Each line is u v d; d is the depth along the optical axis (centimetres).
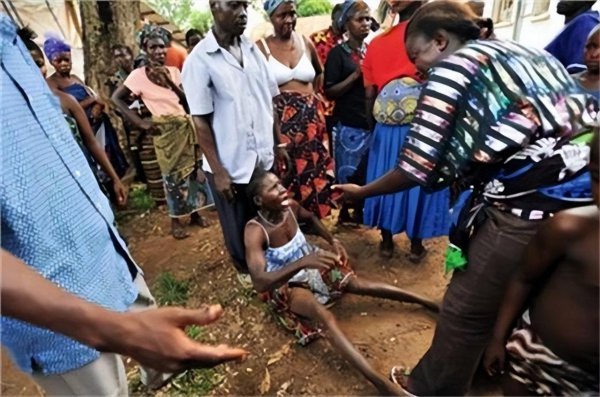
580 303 102
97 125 377
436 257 288
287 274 203
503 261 136
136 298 145
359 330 229
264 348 221
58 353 114
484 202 140
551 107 123
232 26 210
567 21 262
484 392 184
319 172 289
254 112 230
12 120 99
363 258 291
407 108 237
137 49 464
